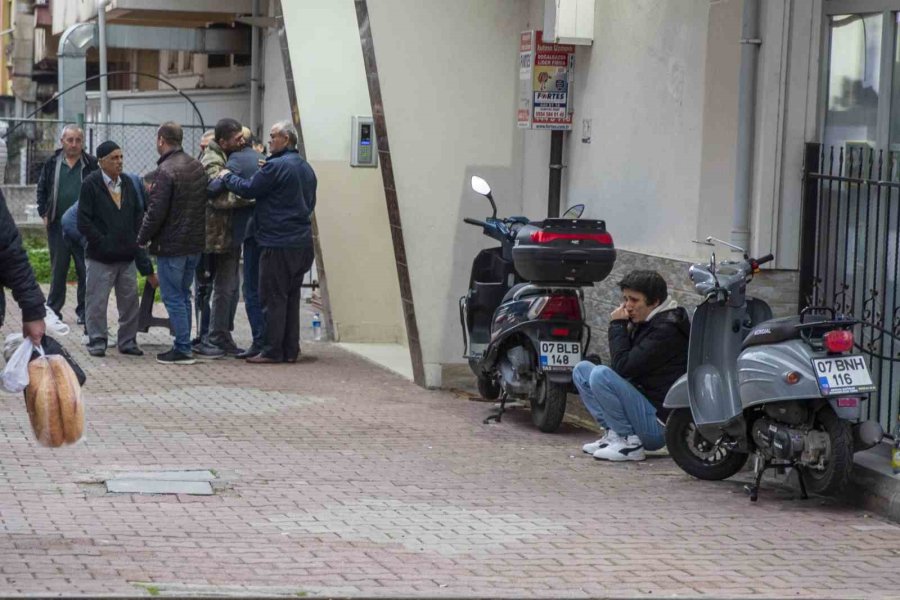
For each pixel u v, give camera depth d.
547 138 15.44
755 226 11.53
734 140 11.77
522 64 15.28
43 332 8.13
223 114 27.36
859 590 7.70
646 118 13.41
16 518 8.68
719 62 12.05
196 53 26.50
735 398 10.17
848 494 9.98
